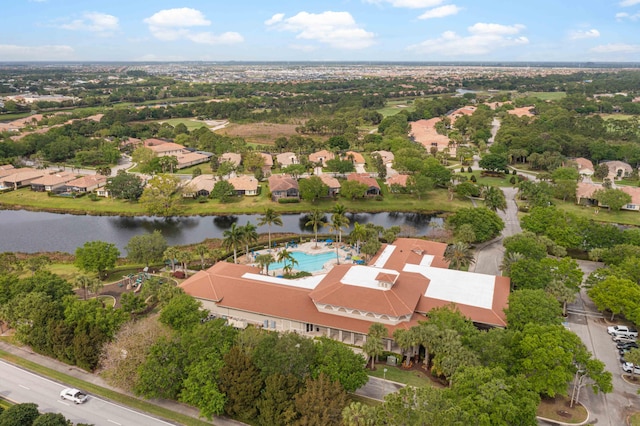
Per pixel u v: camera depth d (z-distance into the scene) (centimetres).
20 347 10075
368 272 11375
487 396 6912
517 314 9388
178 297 9950
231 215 19812
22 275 13675
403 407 6638
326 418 6812
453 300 10525
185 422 7806
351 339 10062
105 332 9362
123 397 8444
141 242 13750
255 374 7712
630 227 17650
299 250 15462
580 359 7956
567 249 14775
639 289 10431
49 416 6906
